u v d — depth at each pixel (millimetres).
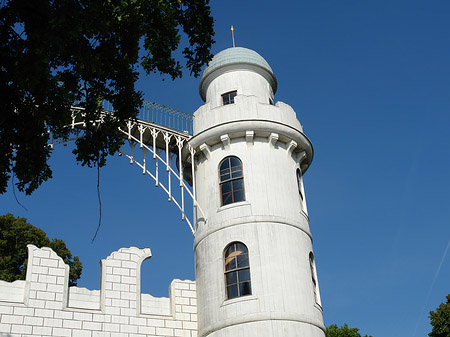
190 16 15641
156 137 25641
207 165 25359
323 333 22188
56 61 13805
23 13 12469
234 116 25141
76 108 22750
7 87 13195
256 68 27859
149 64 15500
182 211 24203
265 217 23109
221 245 22984
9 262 32281
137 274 22953
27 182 14352
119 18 14094
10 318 20109
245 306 21328
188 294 23406
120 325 21688
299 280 22297
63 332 20672
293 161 25797
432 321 40438
